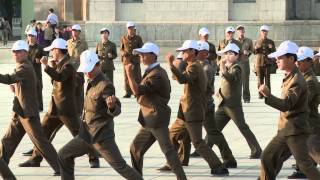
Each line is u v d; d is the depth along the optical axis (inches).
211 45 2003.0
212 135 1369.3
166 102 1165.7
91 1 4106.8
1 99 2450.8
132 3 4092.0
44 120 1332.4
